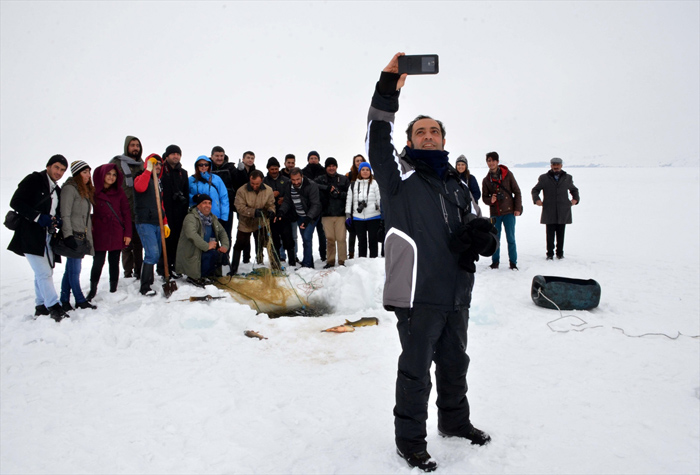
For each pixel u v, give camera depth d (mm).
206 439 2875
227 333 4875
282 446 2781
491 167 8539
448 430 2768
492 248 2494
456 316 2586
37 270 5324
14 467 2637
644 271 8312
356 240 9461
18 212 5176
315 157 9031
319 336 4777
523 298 6391
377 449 2695
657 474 2461
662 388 3518
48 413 3246
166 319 5090
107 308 5859
